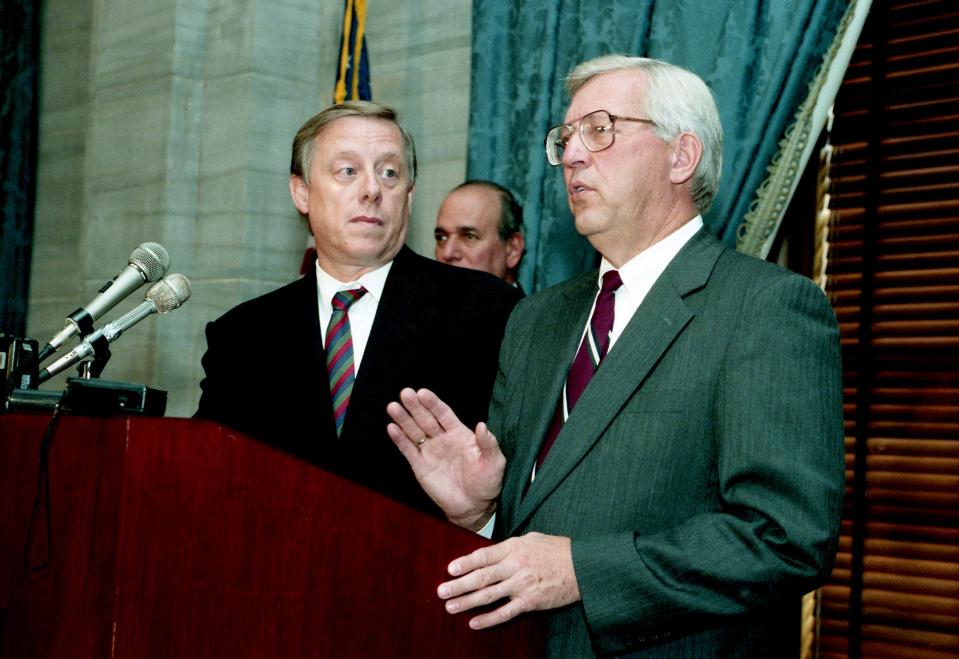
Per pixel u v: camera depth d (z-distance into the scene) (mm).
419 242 3600
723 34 2711
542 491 1518
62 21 4961
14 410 1459
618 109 1645
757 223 2598
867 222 2793
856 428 2740
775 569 1310
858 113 2828
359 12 3617
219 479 1205
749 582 1315
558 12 3111
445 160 3555
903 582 2637
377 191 2035
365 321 2066
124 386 1334
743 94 2660
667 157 1649
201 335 3963
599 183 1636
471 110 3264
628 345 1544
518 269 3088
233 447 1215
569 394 1637
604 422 1501
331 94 3977
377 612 1289
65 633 1175
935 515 2609
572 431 1524
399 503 1316
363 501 1291
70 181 4828
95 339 1729
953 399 2619
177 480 1182
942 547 2596
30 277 4918
